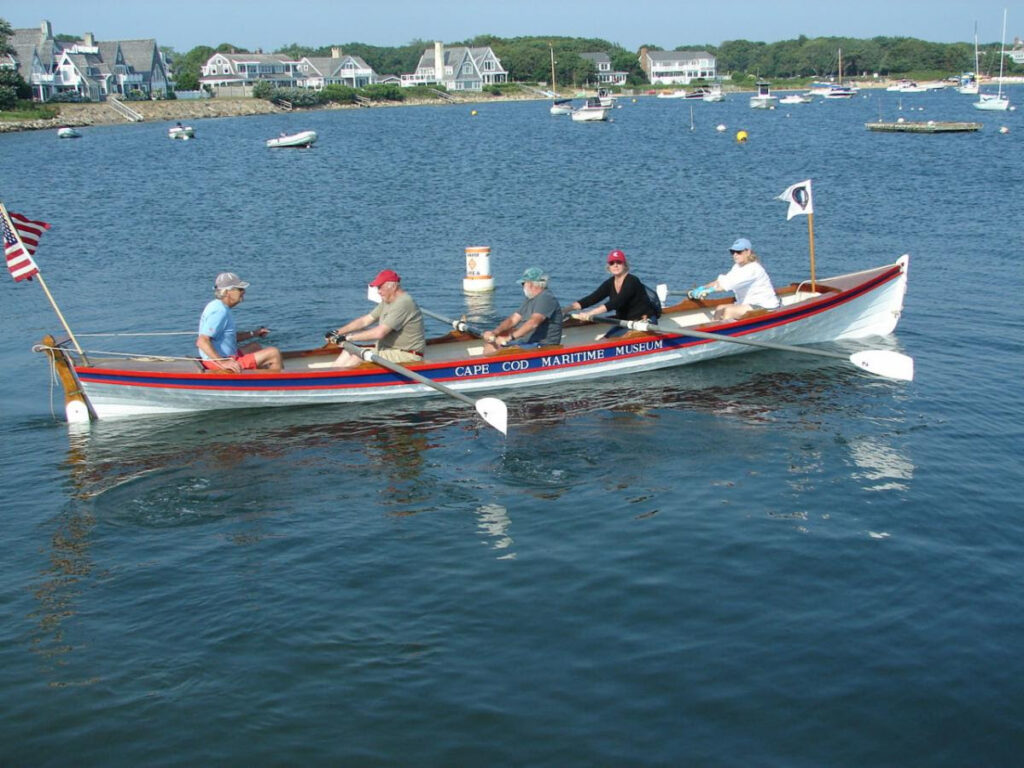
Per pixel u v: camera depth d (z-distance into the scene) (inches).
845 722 239.6
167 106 4222.4
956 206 1148.5
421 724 241.0
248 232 1061.1
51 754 233.1
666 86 6742.1
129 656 271.0
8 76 3708.2
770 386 504.4
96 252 944.3
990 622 280.2
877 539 331.0
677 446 420.8
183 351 581.6
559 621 284.7
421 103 5713.6
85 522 354.6
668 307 595.2
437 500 370.3
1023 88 6013.8
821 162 1769.2
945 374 514.9
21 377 532.1
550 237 989.8
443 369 489.1
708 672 259.6
